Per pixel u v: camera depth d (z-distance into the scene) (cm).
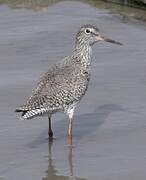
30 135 1586
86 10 2639
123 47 2197
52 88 1549
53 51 2180
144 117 1667
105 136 1579
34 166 1430
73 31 2364
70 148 1525
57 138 1584
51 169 1416
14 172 1400
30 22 2489
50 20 2503
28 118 1526
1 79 1936
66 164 1438
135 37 2298
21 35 2341
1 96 1806
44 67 2025
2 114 1692
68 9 2650
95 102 1772
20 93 1823
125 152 1482
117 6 2714
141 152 1478
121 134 1581
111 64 2047
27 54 2155
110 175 1367
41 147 1530
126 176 1358
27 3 2728
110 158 1456
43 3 2723
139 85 1877
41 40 2288
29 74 1970
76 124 1652
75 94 1570
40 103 1526
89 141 1559
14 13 2608
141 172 1374
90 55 1622
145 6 2691
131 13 2616
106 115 1692
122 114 1694
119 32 2353
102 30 2373
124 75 1952
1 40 2292
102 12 2617
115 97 1798
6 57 2131
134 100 1773
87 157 1470
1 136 1576
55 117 1694
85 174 1382
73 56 1617
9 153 1494
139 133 1579
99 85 1883
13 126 1630
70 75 1577
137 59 2086
